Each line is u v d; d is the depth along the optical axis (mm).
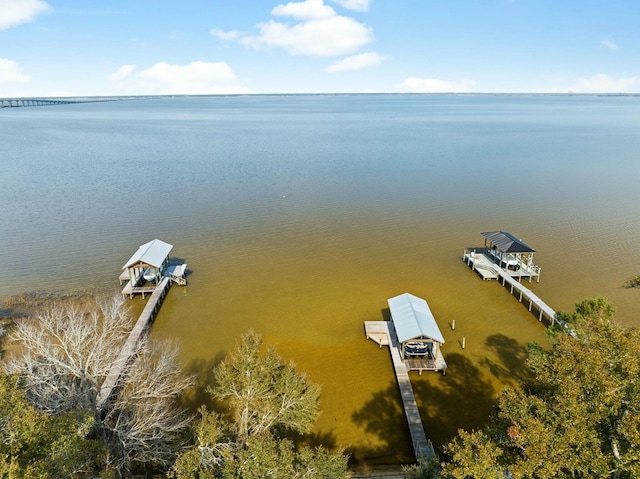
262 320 39281
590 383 15250
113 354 28156
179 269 47500
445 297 43250
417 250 54000
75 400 21891
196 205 70438
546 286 44562
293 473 17094
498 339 36688
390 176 90000
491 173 92250
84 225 61031
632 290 43406
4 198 72562
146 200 72750
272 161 105688
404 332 32906
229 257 51969
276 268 49219
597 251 52812
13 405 15141
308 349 35281
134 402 24203
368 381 31656
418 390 30672
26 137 146375
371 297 43125
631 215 65188
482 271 47406
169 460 21406
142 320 37750
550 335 25969
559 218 64375
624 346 16031
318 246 55125
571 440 14180
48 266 48500
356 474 23719
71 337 25047
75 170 93688
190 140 141500
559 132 162750
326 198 74625
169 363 26875
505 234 49344
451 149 122375
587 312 25438
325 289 44656
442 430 27078
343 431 27031
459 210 68312
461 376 32156
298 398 22719
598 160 105438
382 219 64688
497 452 15000
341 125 197125
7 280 45188
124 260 50375
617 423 14547
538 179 86875
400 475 23688
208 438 18500
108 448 20078
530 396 16656
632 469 13117
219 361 33625
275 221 63688
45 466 13375
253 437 18172
